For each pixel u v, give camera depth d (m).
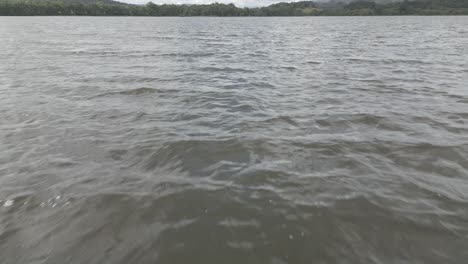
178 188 3.50
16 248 2.60
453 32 31.41
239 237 2.75
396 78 9.79
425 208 3.16
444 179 3.74
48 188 3.46
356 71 11.09
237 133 5.14
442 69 11.34
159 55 15.01
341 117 5.99
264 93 7.95
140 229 2.84
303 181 3.67
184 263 2.46
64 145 4.59
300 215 3.05
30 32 27.84
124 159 4.19
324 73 10.73
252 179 3.71
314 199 3.31
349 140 4.87
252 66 12.22
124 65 11.83
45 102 6.73
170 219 2.98
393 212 3.09
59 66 11.25
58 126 5.34
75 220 2.95
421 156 4.32
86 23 48.03
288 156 4.32
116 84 8.57
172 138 4.88
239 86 8.70
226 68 11.71
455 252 2.57
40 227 2.85
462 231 2.82
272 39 25.72
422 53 16.03
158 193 3.39
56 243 2.66
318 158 4.27
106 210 3.10
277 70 11.33
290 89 8.40
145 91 7.86
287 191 3.46
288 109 6.54
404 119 5.86
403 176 3.80
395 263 2.46
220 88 8.42
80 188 3.47
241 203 3.23
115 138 4.88
